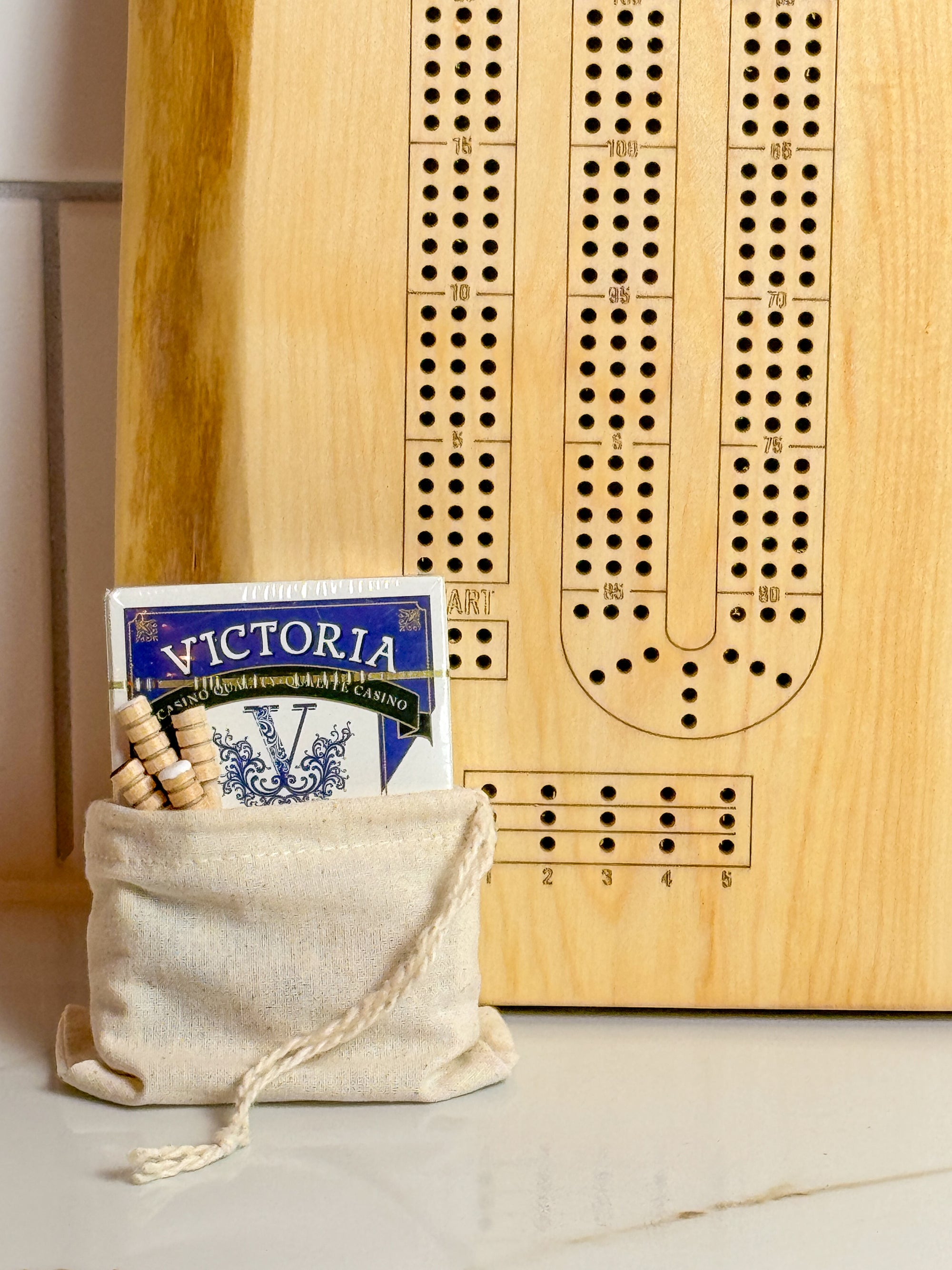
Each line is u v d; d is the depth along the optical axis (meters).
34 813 0.54
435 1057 0.36
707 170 0.41
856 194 0.41
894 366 0.42
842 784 0.42
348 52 0.41
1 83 0.51
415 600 0.38
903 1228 0.30
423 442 0.42
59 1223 0.30
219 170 0.41
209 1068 0.36
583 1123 0.35
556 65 0.41
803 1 0.41
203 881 0.35
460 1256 0.28
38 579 0.53
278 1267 0.28
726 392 0.42
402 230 0.41
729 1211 0.30
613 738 0.42
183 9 0.41
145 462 0.42
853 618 0.42
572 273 0.41
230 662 0.38
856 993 0.43
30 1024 0.42
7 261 0.52
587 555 0.42
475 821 0.37
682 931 0.42
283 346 0.41
